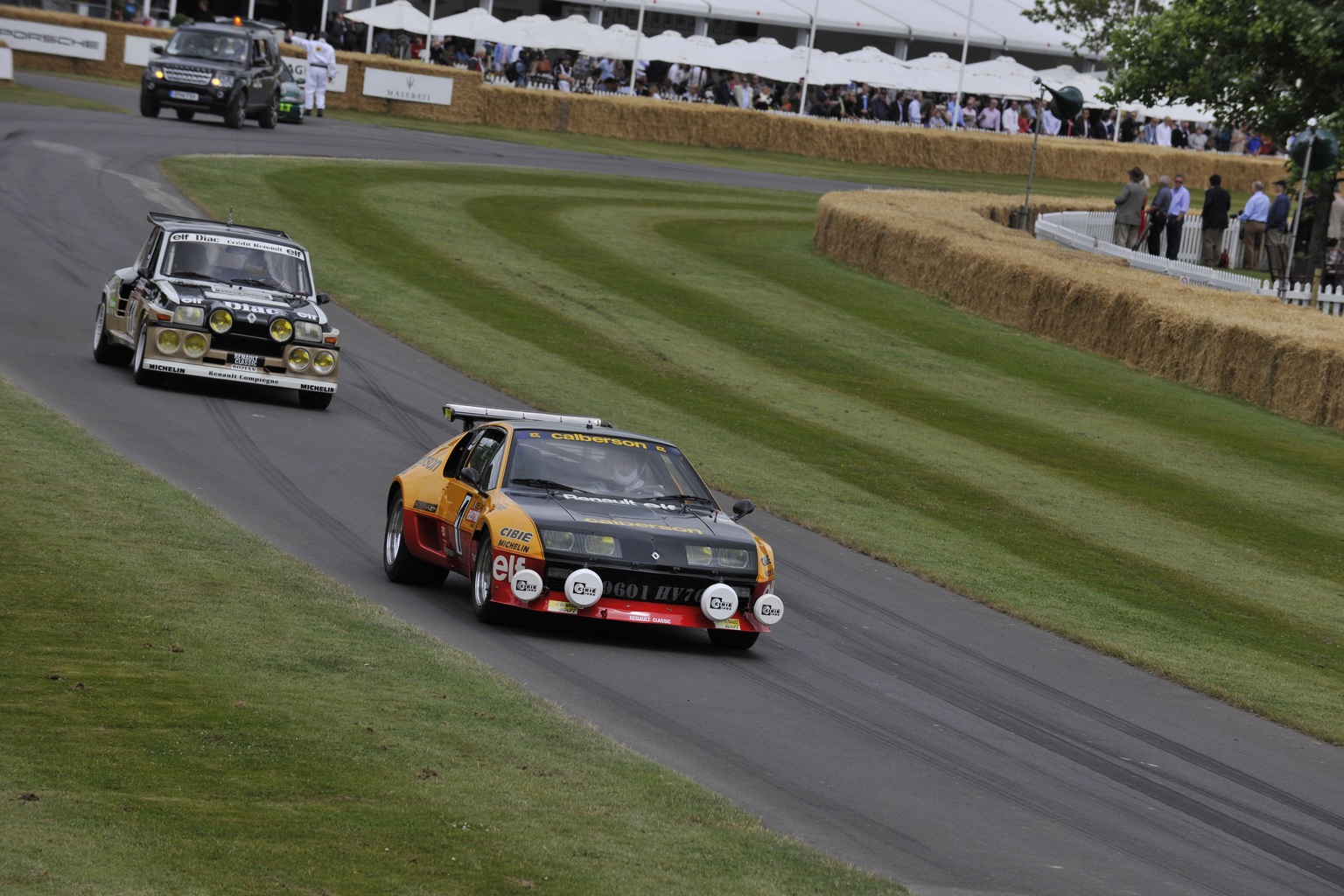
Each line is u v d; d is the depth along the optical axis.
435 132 187.12
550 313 94.62
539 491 40.28
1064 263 109.88
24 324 72.44
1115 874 26.44
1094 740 35.53
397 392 70.50
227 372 63.41
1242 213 154.38
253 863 21.30
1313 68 130.75
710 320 99.56
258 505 48.50
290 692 29.45
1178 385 95.50
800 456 67.75
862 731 33.56
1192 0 135.88
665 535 38.84
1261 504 69.25
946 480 66.69
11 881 19.67
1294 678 44.28
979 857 26.31
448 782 25.55
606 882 22.06
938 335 103.44
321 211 116.06
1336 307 119.38
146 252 68.06
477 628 38.56
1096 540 59.69
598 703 33.03
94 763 24.44
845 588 48.28
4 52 158.12
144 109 151.25
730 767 29.58
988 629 45.59
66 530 39.47
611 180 163.88
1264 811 31.92
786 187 185.00
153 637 31.84
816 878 23.42
